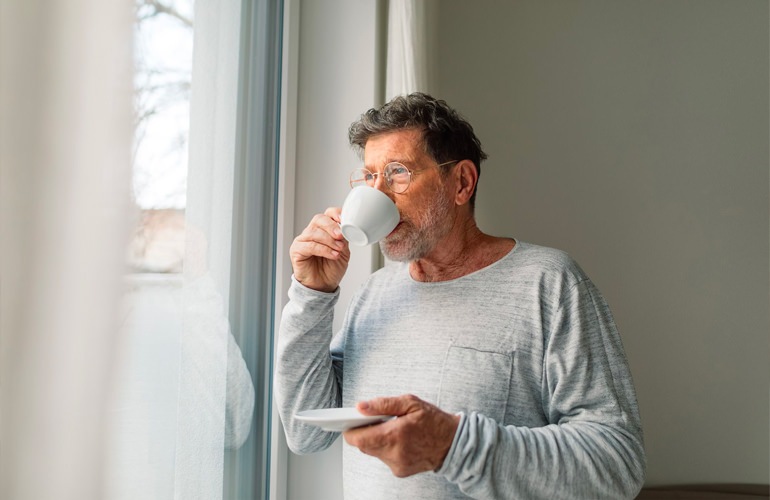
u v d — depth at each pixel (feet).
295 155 4.66
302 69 4.76
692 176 7.06
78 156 1.35
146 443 2.50
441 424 2.56
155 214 2.53
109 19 1.43
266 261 4.25
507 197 7.14
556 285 3.25
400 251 3.35
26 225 1.23
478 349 3.24
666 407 6.92
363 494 3.34
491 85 7.26
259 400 4.14
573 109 7.19
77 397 1.33
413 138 3.35
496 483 2.60
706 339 6.94
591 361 3.08
